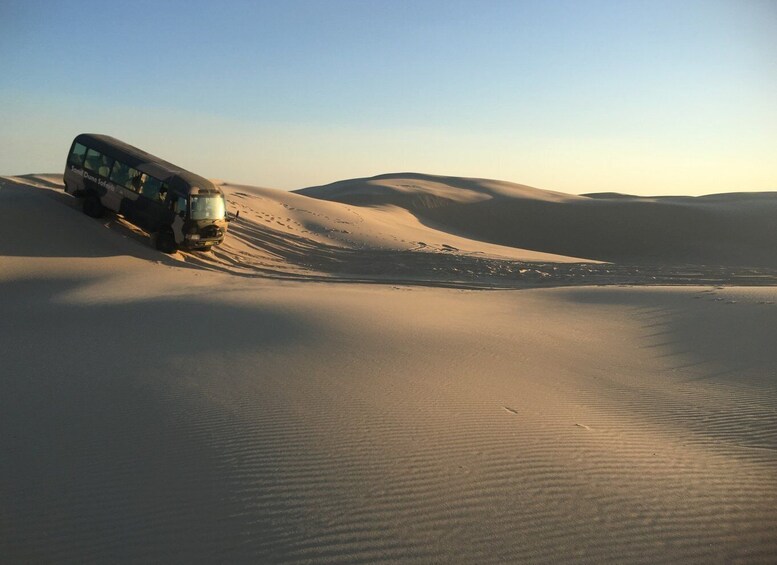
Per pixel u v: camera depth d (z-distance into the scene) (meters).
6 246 24.61
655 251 68.25
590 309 17.86
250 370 9.78
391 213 73.75
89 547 4.58
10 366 9.96
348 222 49.47
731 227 74.62
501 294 21.42
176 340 12.02
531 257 41.91
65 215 28.48
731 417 8.44
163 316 14.53
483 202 93.25
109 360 10.35
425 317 15.73
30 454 6.24
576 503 5.43
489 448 6.68
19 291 20.16
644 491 5.75
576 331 14.77
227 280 23.39
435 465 6.14
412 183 117.00
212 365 10.05
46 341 11.96
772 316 15.00
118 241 26.94
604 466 6.32
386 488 5.58
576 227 78.12
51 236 26.27
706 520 5.21
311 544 4.64
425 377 9.79
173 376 9.34
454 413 7.90
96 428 7.02
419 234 51.72
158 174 26.31
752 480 6.14
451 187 114.81
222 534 4.76
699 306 17.11
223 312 15.05
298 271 26.92
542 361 11.53
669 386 10.15
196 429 7.00
